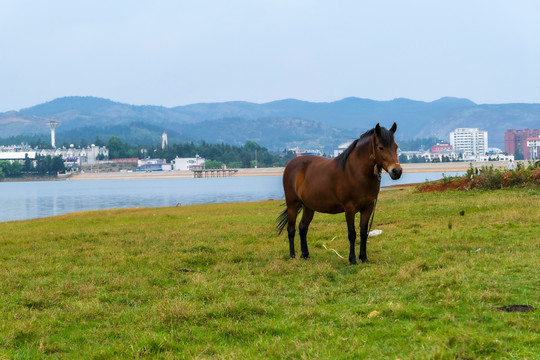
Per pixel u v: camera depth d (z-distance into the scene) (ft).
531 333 19.27
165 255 41.98
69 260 42.16
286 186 40.16
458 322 21.12
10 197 375.86
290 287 29.32
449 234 45.68
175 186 548.72
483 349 17.72
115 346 20.30
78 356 19.75
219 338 21.15
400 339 19.40
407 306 23.45
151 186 577.84
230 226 65.92
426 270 31.65
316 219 69.87
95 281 32.45
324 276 31.37
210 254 42.42
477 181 89.92
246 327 21.98
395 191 121.90
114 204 271.69
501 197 73.97
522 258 31.96
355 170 34.50
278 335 21.09
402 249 39.91
